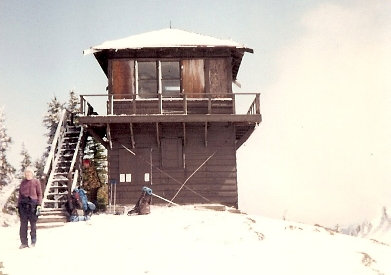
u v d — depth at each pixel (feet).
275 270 27.68
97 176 73.56
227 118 58.54
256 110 59.41
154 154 60.49
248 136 63.98
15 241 36.58
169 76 62.28
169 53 62.44
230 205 60.08
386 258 35.58
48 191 52.39
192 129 61.21
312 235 40.50
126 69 61.87
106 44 62.54
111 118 57.72
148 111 60.90
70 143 60.29
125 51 62.08
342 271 29.07
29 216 33.40
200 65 62.49
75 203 47.55
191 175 60.34
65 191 56.29
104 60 65.72
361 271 29.76
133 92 61.36
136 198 59.57
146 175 60.08
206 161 60.70
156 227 39.19
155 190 59.77
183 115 58.29
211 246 32.63
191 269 26.91
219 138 61.26
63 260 28.86
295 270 28.09
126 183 59.93
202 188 60.18
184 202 59.72
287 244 34.91
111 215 51.52
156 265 27.63
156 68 62.18
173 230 37.81
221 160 60.85
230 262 28.68
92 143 88.28
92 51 60.49
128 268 26.99
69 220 46.50
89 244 33.47
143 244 33.04
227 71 62.49
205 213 48.29
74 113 67.46
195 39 64.49
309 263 30.04
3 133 109.40
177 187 59.98
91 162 72.79
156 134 60.18
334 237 41.93
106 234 36.96
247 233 37.01
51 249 32.22
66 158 60.29
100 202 80.69
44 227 43.09
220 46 60.90
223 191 60.29
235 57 66.69
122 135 60.85
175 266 27.45
